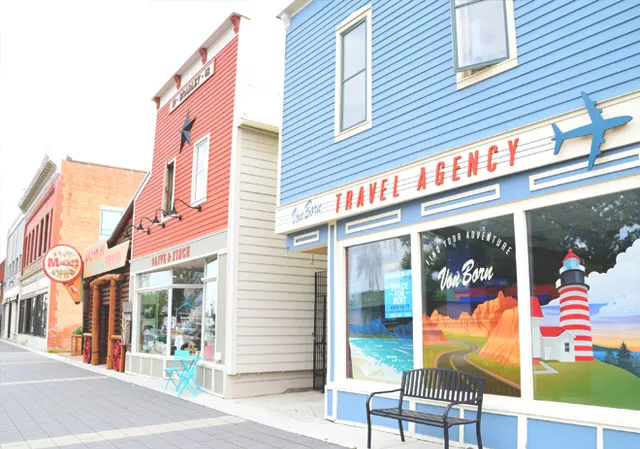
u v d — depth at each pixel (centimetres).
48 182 2931
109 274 1822
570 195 561
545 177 582
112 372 1595
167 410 955
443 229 698
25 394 1155
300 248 955
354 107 860
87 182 2702
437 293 698
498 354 617
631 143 514
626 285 517
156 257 1449
